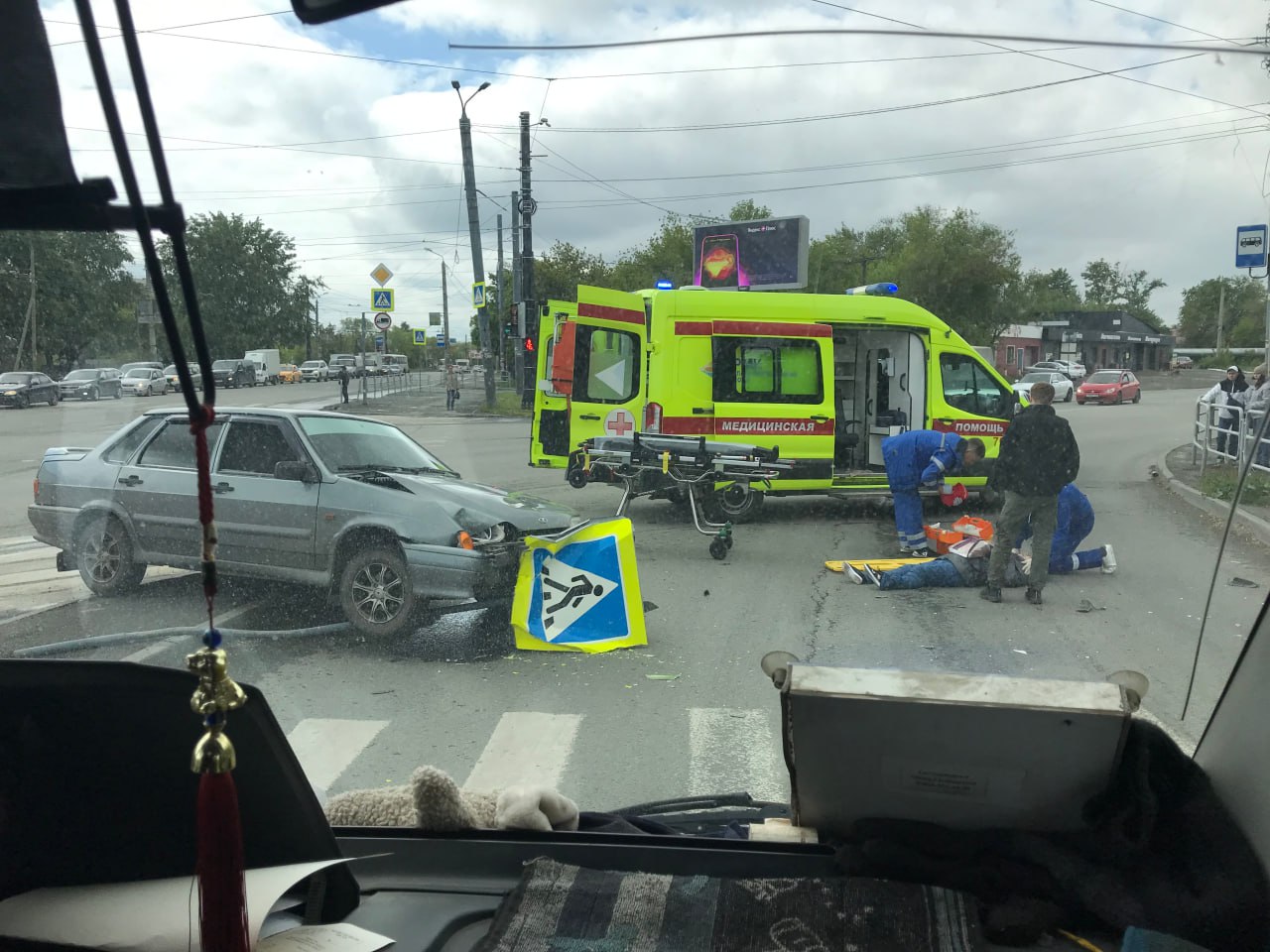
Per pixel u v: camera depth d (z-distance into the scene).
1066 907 1.76
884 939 1.73
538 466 12.77
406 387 21.94
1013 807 1.83
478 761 4.48
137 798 1.71
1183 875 1.74
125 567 7.30
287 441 7.17
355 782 4.22
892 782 1.87
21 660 1.61
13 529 12.30
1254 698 1.73
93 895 1.70
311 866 1.71
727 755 4.51
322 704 5.28
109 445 7.62
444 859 2.05
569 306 12.65
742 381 12.74
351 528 6.76
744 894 1.84
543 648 6.38
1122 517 9.34
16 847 1.72
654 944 1.75
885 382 14.08
